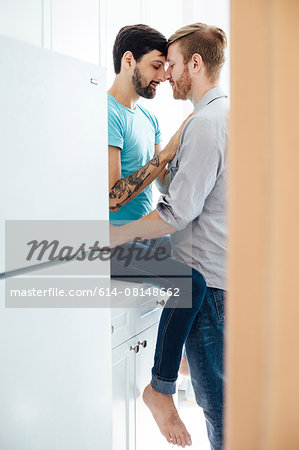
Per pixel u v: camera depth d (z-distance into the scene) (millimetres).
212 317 1476
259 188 117
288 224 115
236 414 122
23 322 921
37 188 932
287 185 114
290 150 114
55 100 962
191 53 1498
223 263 1472
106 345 1155
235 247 121
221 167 1407
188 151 1400
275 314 115
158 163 1580
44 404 981
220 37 1484
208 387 1495
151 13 2072
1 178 855
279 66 114
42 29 1123
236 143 121
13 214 884
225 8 2182
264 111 116
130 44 1663
